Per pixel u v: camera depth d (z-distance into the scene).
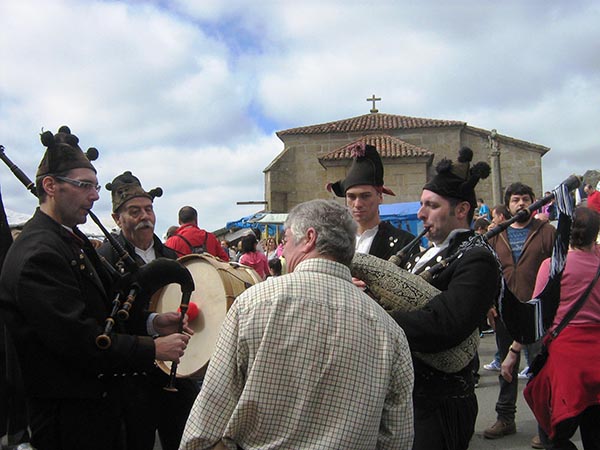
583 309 3.19
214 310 2.94
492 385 6.02
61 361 2.36
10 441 2.12
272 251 13.69
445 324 2.27
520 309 2.80
